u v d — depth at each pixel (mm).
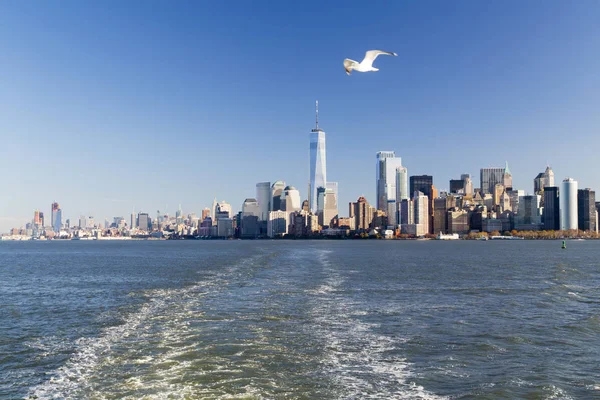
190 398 22875
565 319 42719
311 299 53375
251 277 80062
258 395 23312
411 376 26344
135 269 106500
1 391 24328
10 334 37375
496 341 34281
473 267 111312
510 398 23391
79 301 54875
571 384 25422
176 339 34125
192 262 131500
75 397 23312
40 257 181875
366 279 78125
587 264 124062
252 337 34625
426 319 42156
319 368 27531
